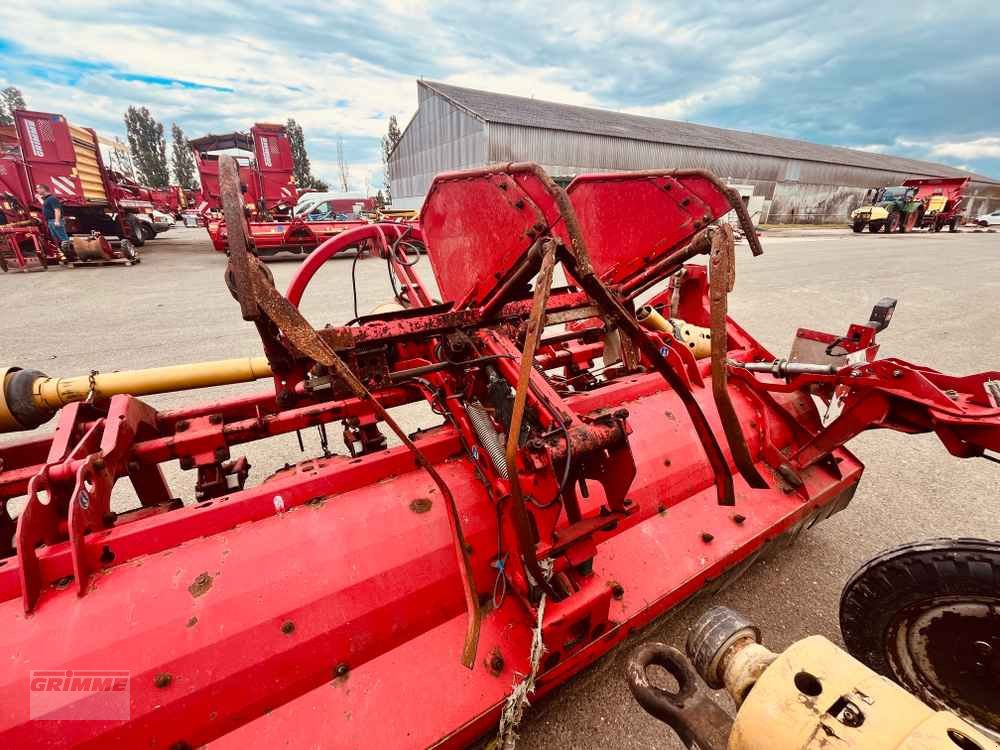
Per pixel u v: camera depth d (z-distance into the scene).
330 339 1.67
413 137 35.06
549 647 1.36
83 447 1.45
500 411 1.72
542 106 33.09
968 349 5.74
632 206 2.30
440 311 2.01
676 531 1.95
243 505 1.47
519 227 1.58
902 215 25.02
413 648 1.40
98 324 6.36
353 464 1.67
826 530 2.65
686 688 0.75
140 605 1.23
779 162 34.59
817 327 6.57
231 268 1.08
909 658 1.56
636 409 2.32
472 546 1.59
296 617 1.31
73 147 12.12
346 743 1.20
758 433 2.38
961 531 2.65
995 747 0.49
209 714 1.19
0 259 11.17
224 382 2.22
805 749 0.55
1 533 1.74
